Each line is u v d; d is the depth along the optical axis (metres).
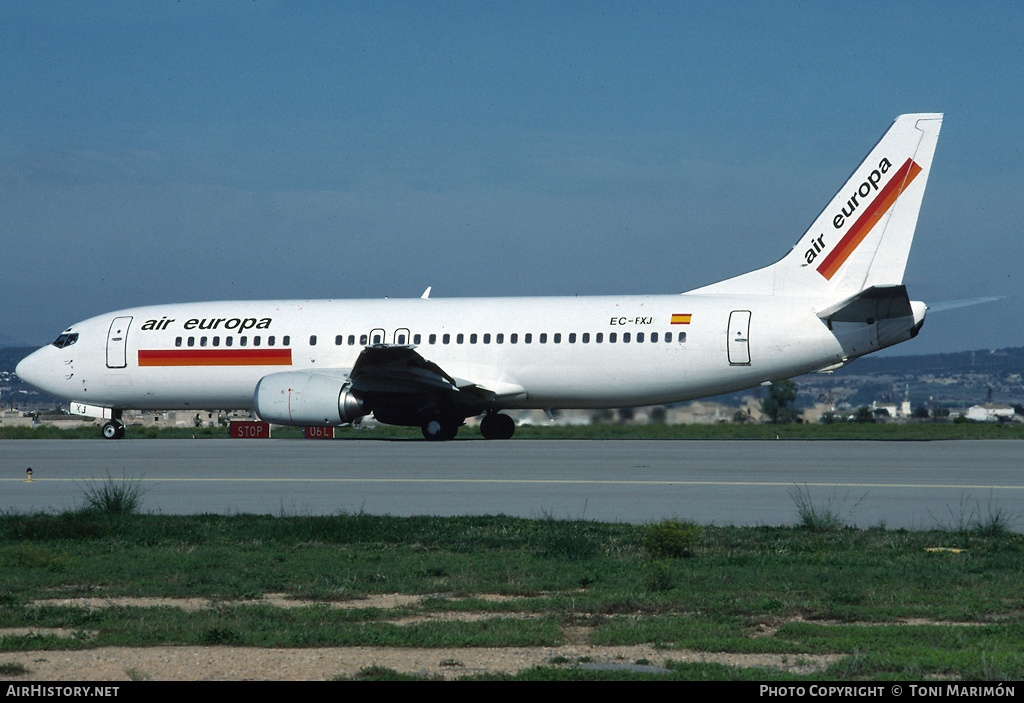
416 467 57.66
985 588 25.56
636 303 78.88
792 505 41.12
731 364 75.88
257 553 31.78
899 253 74.50
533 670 18.88
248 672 19.00
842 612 23.20
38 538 35.28
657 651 20.44
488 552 31.75
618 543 32.56
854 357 75.56
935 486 46.53
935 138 73.56
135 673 18.94
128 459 65.88
